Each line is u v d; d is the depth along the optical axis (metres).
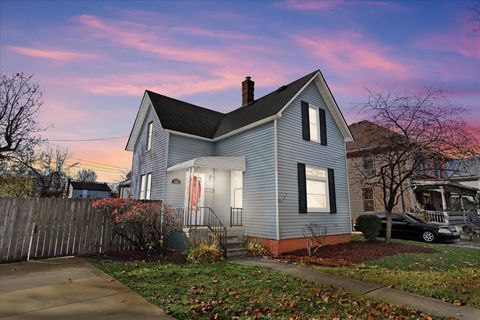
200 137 13.30
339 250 10.04
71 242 8.39
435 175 12.34
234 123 13.34
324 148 12.63
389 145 11.06
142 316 3.66
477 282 5.58
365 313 3.90
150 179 13.89
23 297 4.43
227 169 11.12
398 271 6.70
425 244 11.59
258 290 4.91
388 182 16.91
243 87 16.48
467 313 3.96
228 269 6.62
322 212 11.62
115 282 5.36
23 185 18.19
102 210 8.99
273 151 10.43
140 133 16.30
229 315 3.78
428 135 10.26
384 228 14.23
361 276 6.10
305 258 8.61
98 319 3.55
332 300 4.47
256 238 10.30
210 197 11.89
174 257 8.19
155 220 9.12
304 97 12.31
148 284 5.21
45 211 8.11
